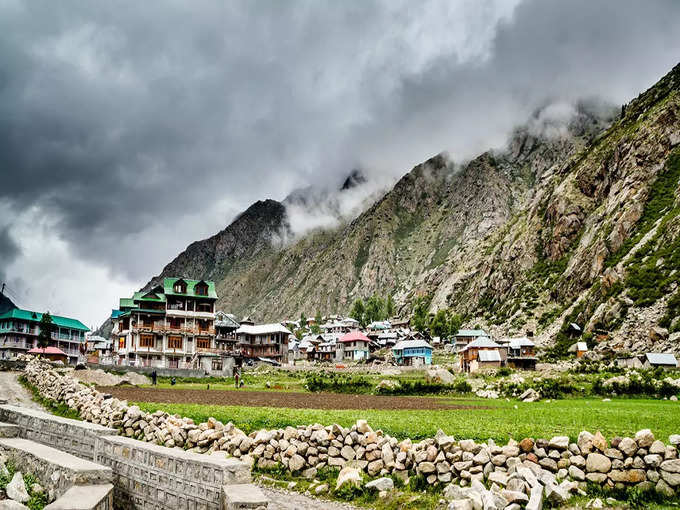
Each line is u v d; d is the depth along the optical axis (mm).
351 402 52688
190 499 17328
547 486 19094
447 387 72875
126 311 124875
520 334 180500
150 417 30969
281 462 25438
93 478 16688
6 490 16812
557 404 53125
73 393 43688
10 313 134625
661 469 19031
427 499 20219
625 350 117500
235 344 157125
